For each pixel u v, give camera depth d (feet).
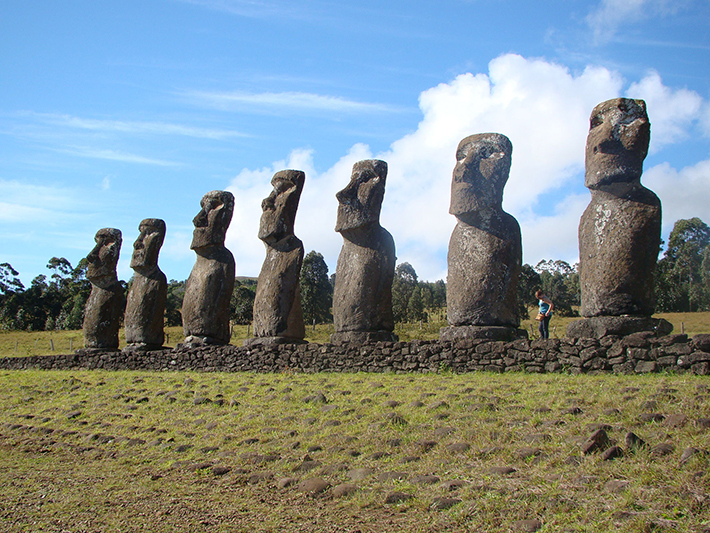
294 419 32.91
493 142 47.44
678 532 15.90
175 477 26.27
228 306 65.16
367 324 51.85
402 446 26.13
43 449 33.50
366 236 53.47
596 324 40.88
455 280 46.83
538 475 20.68
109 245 75.36
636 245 40.68
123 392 48.16
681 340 35.94
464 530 18.29
